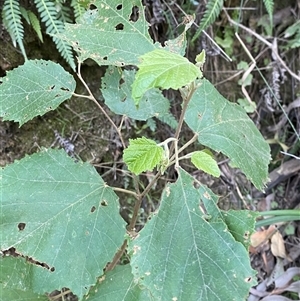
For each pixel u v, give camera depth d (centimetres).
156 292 28
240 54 61
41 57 50
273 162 65
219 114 35
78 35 32
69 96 34
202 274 29
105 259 31
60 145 51
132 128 55
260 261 63
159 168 32
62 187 31
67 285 30
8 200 30
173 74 23
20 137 49
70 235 30
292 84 63
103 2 33
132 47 33
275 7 62
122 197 55
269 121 65
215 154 61
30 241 30
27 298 35
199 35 57
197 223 29
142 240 29
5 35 47
